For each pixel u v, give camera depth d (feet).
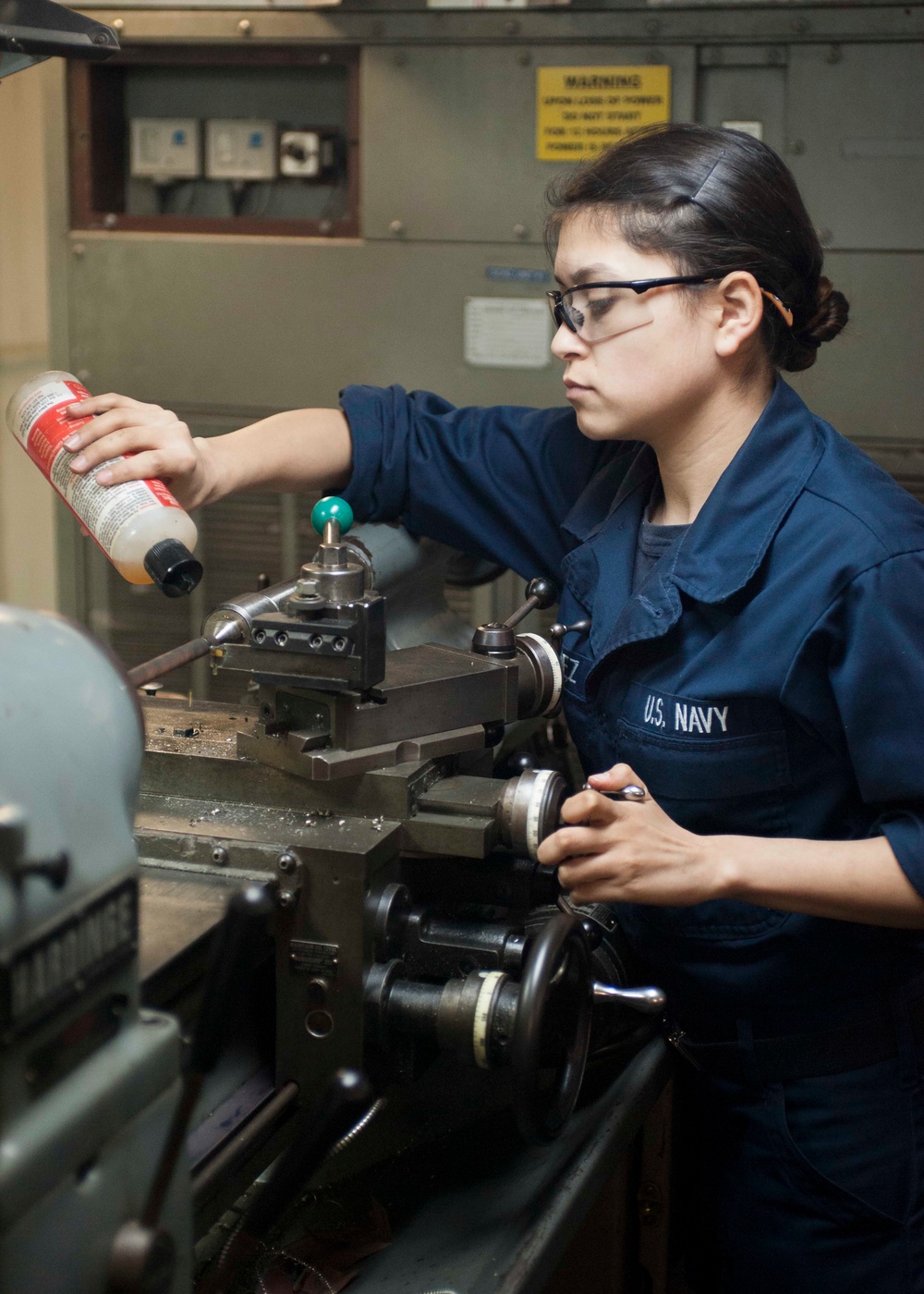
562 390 6.75
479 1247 3.20
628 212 3.64
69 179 7.04
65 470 3.88
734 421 3.89
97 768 2.20
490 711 3.67
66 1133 2.01
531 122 6.48
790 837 3.83
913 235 6.25
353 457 4.83
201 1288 2.98
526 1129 2.93
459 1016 3.06
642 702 3.92
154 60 6.88
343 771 3.30
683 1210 4.86
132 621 7.50
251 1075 3.34
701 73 6.38
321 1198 3.55
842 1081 4.01
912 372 6.39
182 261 7.00
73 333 7.23
